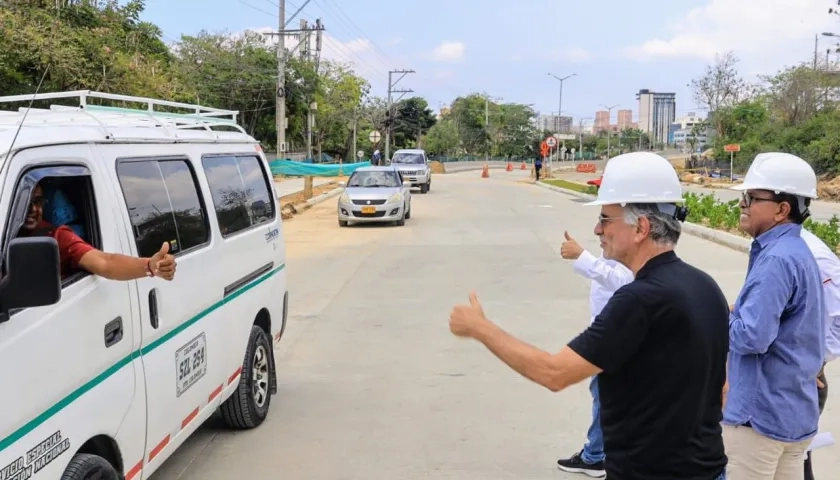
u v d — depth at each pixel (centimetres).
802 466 342
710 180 4709
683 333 236
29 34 1650
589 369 237
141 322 366
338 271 1290
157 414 385
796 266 307
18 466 269
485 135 10406
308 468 494
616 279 415
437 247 1582
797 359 315
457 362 738
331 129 6725
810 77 5512
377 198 1972
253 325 558
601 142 13025
